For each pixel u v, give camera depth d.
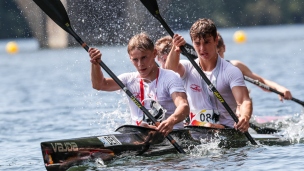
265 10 101.38
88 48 19.48
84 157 17.08
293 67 57.06
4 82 55.81
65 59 76.06
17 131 27.19
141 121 18.91
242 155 18.19
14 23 99.88
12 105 38.50
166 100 18.73
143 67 18.30
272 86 26.11
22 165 18.81
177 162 17.28
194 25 19.58
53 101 39.53
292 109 32.00
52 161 16.50
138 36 18.41
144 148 18.09
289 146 19.67
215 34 19.59
